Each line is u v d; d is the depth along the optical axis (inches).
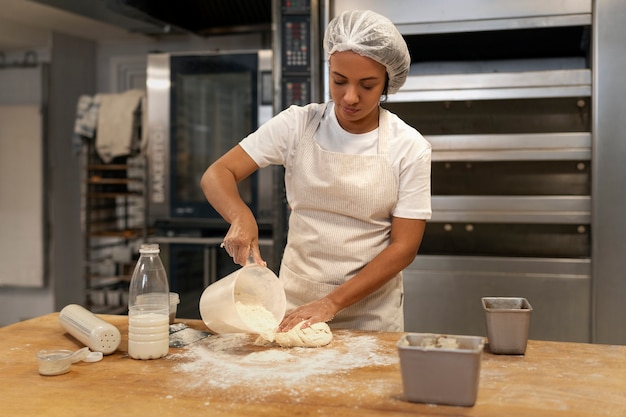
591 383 50.6
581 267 103.0
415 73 118.4
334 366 55.2
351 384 50.8
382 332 66.4
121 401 47.5
